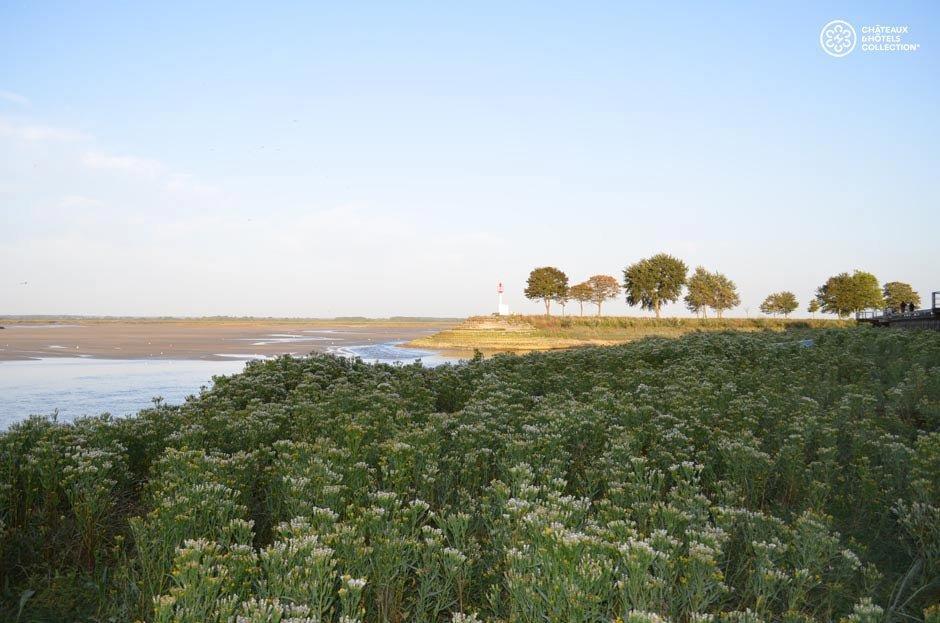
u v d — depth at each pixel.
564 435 8.83
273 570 4.41
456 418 10.20
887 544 6.39
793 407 11.43
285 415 10.61
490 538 5.91
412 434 7.94
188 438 8.45
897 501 6.42
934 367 13.77
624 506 6.25
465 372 17.34
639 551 4.22
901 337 19.72
